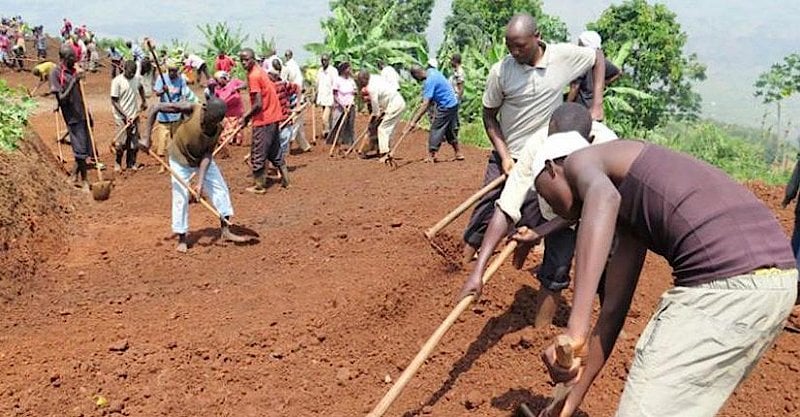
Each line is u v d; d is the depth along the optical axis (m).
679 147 33.22
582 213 2.99
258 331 5.29
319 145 15.35
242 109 13.74
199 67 25.44
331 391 4.65
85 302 6.08
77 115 10.01
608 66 6.93
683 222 3.07
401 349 5.17
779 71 52.25
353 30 23.78
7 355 4.97
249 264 7.03
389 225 7.88
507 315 5.57
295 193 10.41
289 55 16.94
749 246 3.00
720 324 2.98
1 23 36.72
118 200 9.81
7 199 7.39
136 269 6.96
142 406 4.43
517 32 5.14
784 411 4.42
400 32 55.22
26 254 6.96
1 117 9.71
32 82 26.62
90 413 4.32
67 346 5.13
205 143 7.27
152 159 13.34
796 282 3.06
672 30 42.91
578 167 3.15
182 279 6.68
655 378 3.06
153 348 5.04
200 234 8.07
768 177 18.94
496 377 4.79
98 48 37.19
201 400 4.50
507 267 6.26
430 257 6.57
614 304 3.57
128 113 11.81
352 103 14.88
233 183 11.14
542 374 4.82
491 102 5.50
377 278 6.14
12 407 4.34
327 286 6.13
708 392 3.06
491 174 5.68
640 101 39.94
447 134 13.07
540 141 4.33
